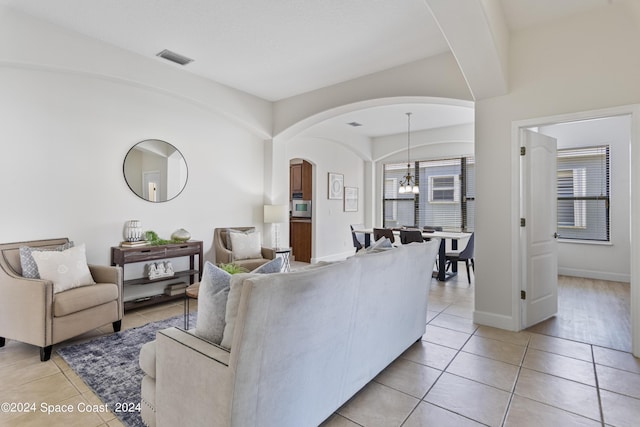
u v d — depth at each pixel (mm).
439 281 5281
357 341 1928
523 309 3250
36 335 2498
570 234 5723
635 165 2645
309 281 1435
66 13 2920
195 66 4000
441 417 1871
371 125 6559
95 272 3139
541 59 3027
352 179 7875
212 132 4746
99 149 3629
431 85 3691
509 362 2533
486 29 2322
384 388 2162
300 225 7250
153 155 4094
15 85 3090
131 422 1805
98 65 3375
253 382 1307
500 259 3270
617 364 2512
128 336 2990
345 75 4238
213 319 1543
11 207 3070
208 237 4711
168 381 1517
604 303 4094
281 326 1355
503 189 3248
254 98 5012
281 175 5551
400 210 7883
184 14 2924
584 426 1807
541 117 3029
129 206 3879
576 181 5660
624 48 2672
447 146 7098
